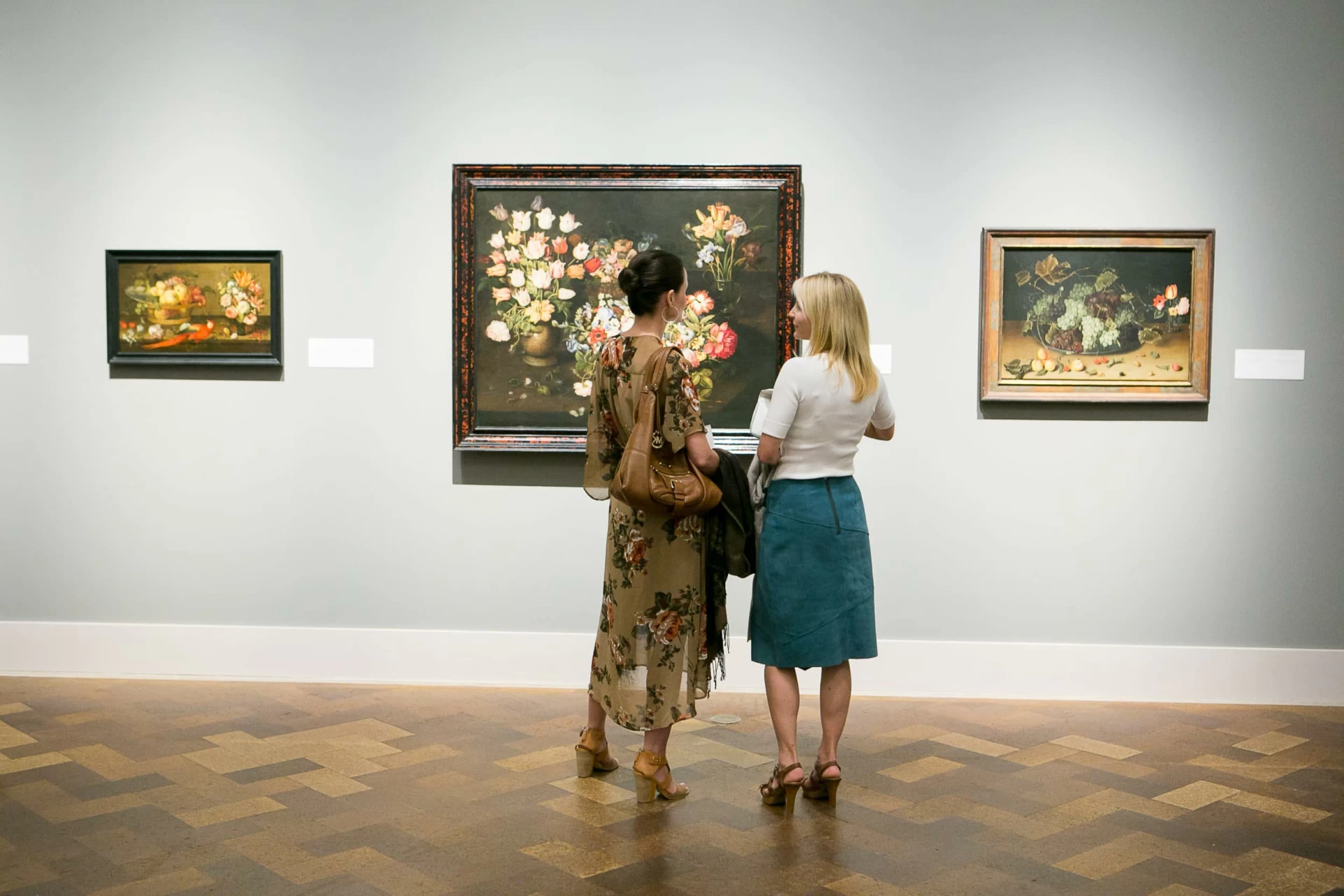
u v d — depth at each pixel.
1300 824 3.43
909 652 5.06
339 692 4.96
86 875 2.95
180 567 5.20
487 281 5.01
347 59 5.08
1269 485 5.00
